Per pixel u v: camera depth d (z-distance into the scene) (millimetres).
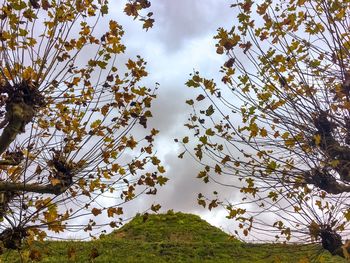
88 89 2980
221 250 8000
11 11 2592
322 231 2682
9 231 2799
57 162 2840
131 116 2949
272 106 2684
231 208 2795
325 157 2584
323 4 2443
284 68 2715
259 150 2676
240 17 2484
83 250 7445
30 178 2895
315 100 2641
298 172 2678
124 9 2287
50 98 2904
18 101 2695
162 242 8602
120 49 2895
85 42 2904
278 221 2744
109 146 2898
